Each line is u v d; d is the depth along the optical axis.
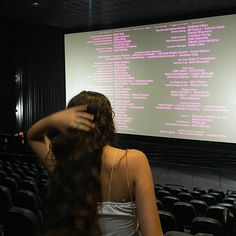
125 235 1.17
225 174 10.95
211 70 11.32
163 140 12.48
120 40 13.17
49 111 15.08
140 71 12.79
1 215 4.34
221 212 4.55
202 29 11.39
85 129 1.13
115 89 13.41
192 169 11.55
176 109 12.12
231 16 10.84
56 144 1.15
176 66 12.00
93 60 13.89
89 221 1.03
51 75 14.99
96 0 10.43
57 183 1.07
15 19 13.24
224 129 11.23
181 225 4.82
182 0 10.27
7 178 5.60
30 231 3.08
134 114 13.05
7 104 14.16
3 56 13.91
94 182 1.07
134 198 1.19
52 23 13.79
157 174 11.39
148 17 12.39
